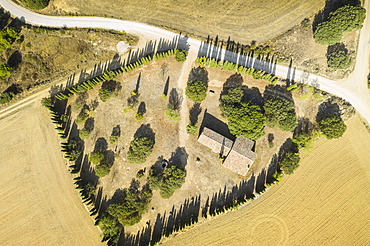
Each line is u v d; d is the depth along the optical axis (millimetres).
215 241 55469
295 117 53156
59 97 57062
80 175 57625
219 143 54969
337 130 52188
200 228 55844
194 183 56750
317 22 58812
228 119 53094
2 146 58562
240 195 56031
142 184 56844
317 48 58125
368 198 55250
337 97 57344
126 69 57969
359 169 56000
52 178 57812
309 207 55750
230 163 54656
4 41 57969
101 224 55219
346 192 55719
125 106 59062
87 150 58281
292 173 55906
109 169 55875
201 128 58125
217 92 58562
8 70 57906
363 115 57000
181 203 56438
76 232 56594
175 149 57594
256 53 59062
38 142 58688
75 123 58969
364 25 57562
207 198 56344
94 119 59000
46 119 59188
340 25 52969
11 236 56531
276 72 58688
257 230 55438
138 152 54250
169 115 57219
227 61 55594
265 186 56000
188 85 54719
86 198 56312
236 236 55406
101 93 56250
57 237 56531
